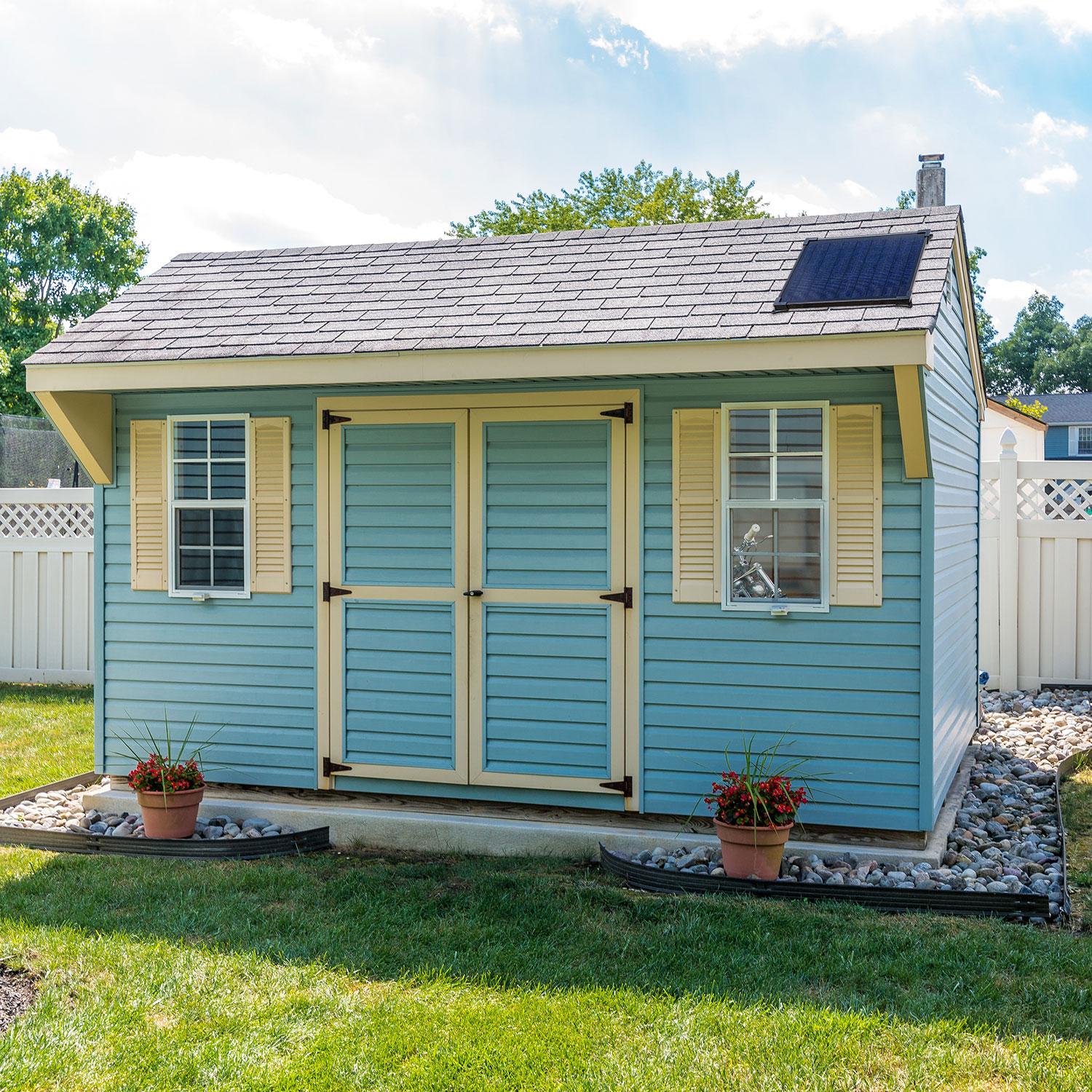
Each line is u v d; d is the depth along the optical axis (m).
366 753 6.84
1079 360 68.12
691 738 6.27
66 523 12.20
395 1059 3.73
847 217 7.24
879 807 5.97
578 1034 3.89
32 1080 3.56
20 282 36.03
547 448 6.46
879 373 5.90
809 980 4.36
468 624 6.63
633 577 6.33
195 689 7.19
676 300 6.24
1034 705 10.41
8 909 5.23
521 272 7.17
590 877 5.88
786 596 6.15
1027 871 5.96
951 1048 3.75
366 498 6.80
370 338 6.33
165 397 7.18
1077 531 10.75
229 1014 4.05
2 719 9.97
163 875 5.80
